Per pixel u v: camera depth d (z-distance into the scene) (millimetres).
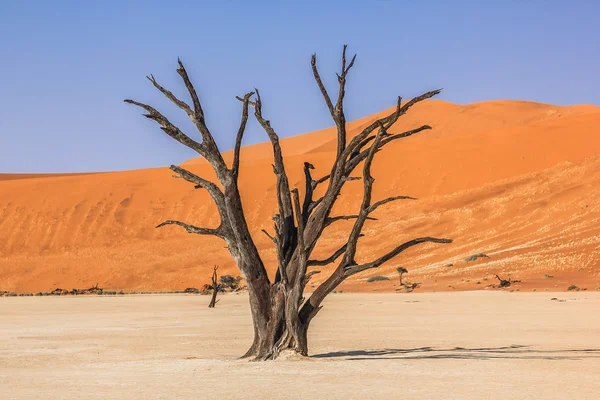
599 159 113562
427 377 16562
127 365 20547
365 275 90375
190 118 20953
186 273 103062
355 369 18109
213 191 21156
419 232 103750
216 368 18844
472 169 127312
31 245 125312
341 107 20469
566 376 16641
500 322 36188
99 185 139000
